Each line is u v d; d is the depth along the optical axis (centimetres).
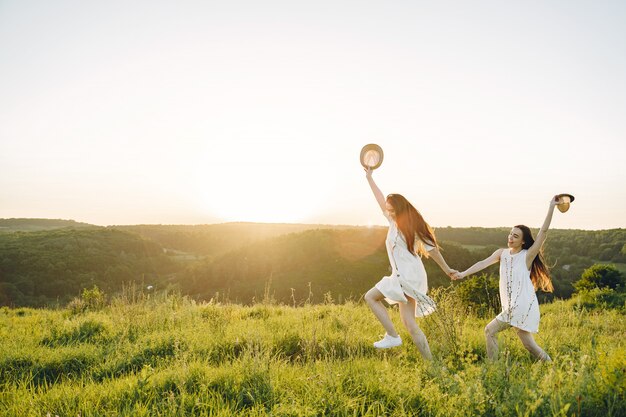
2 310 1239
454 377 349
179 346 558
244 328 677
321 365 430
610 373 317
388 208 497
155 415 330
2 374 486
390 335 488
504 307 502
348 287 5794
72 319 894
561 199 474
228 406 340
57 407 358
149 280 7412
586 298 1207
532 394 290
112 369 488
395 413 315
